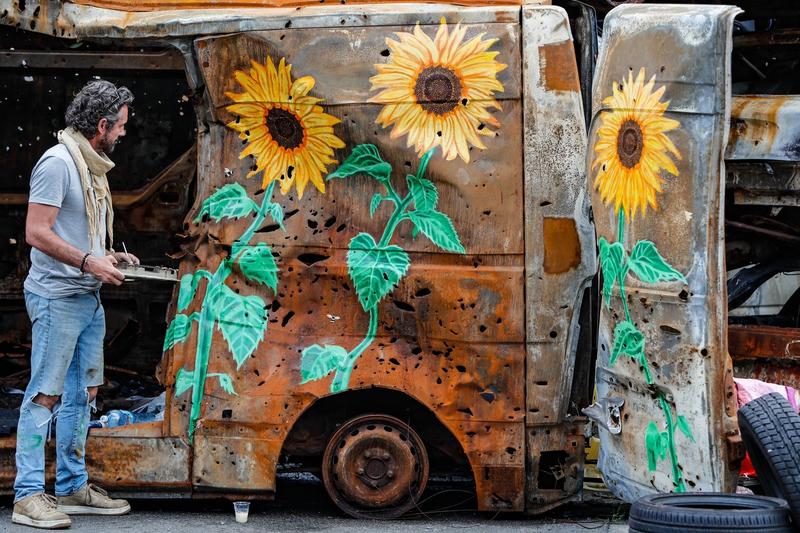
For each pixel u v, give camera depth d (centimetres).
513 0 829
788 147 824
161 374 845
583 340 837
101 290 1102
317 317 828
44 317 782
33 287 787
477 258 819
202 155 841
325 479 837
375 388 845
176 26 826
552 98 815
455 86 812
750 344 838
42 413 788
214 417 827
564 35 816
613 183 737
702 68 643
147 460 830
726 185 859
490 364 820
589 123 850
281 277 828
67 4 838
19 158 1109
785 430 593
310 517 844
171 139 1127
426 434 855
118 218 1108
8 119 1108
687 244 655
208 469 825
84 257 767
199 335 832
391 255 822
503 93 812
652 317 687
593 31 857
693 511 576
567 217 819
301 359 824
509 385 820
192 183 1108
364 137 816
